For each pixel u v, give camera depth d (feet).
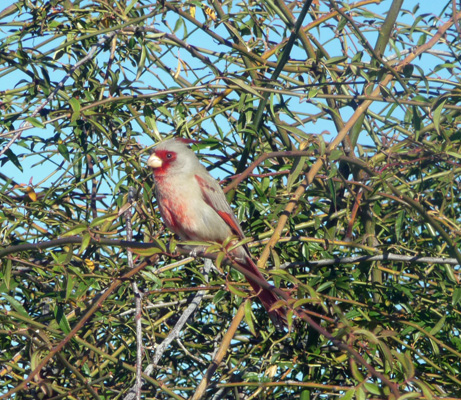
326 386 22.86
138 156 28.91
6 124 27.89
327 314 26.48
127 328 28.53
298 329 27.27
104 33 28.63
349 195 29.94
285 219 25.93
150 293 24.44
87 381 25.35
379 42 29.35
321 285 25.76
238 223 28.19
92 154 28.66
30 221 28.91
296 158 27.78
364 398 17.15
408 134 29.60
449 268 25.99
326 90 32.24
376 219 28.81
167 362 29.96
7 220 28.66
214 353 27.17
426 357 25.73
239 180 26.32
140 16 30.25
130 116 30.22
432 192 28.86
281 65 28.76
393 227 29.17
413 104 27.68
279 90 27.71
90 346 24.95
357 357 18.13
